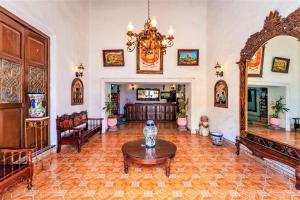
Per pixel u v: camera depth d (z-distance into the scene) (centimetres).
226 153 408
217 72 526
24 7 311
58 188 252
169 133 634
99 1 639
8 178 213
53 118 418
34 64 366
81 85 571
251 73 385
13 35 310
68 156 386
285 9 296
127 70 645
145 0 637
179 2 635
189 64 638
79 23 557
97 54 645
